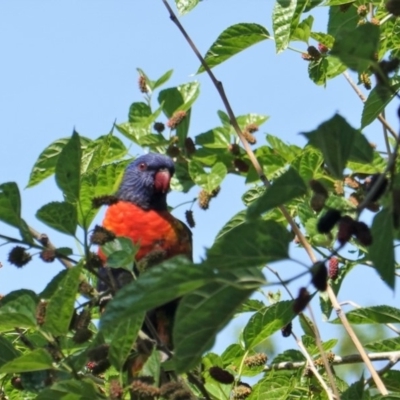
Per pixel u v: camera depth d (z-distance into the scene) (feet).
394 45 34.99
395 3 23.80
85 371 28.76
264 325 30.53
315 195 20.92
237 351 32.30
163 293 17.01
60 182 23.81
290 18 31.65
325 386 29.09
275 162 34.19
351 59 18.21
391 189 17.84
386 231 17.78
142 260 26.25
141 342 25.00
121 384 23.02
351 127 17.70
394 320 32.30
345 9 35.91
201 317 17.83
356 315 32.58
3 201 23.07
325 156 17.99
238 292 17.58
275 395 32.37
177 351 18.19
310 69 35.55
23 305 22.43
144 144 35.73
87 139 34.42
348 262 32.14
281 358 34.19
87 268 23.52
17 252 23.36
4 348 23.84
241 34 33.47
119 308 17.04
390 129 32.12
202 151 35.55
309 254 27.04
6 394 32.58
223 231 32.19
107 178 32.99
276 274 29.55
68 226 23.47
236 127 30.42
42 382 23.25
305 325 34.14
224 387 30.78
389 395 25.76
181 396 23.29
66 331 22.06
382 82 19.02
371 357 32.37
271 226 17.01
